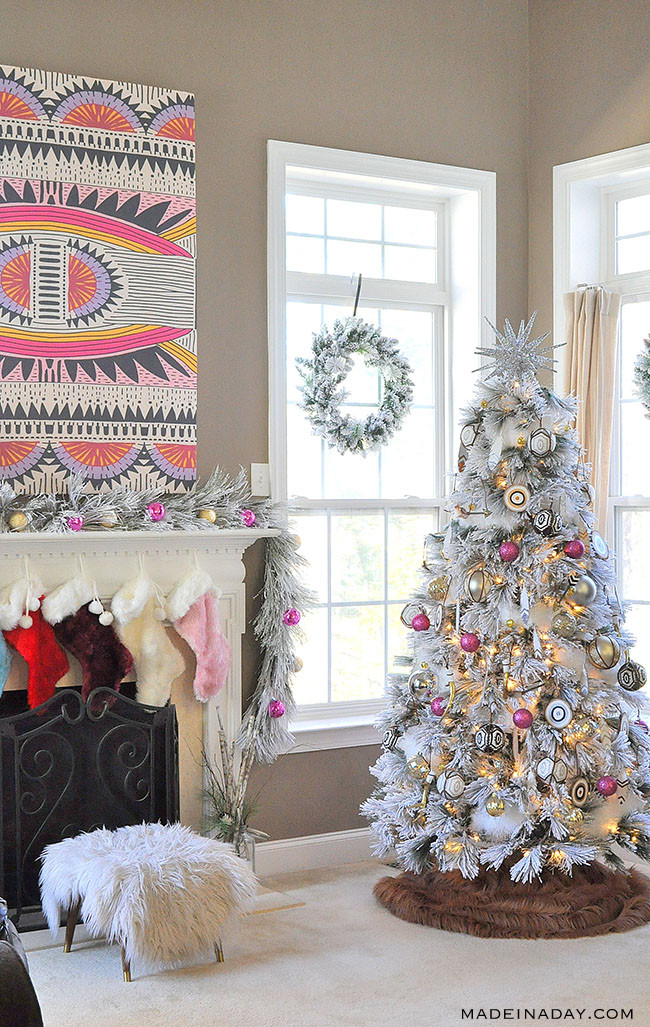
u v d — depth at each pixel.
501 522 3.63
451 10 4.54
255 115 4.12
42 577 3.61
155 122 3.88
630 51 4.31
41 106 3.69
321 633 4.44
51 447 3.70
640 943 3.31
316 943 3.35
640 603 4.44
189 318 3.94
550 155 4.63
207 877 3.08
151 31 3.91
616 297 4.41
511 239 4.70
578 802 3.50
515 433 3.69
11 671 3.58
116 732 3.63
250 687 4.09
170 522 3.76
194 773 3.90
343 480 4.51
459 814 3.61
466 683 3.70
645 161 4.26
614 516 4.53
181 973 3.11
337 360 4.34
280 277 4.16
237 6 4.08
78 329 3.74
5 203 3.64
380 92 4.38
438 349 4.77
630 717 3.70
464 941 3.35
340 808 4.29
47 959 3.25
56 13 3.75
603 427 4.39
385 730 3.85
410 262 4.68
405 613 3.94
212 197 4.03
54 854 3.24
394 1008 2.85
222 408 4.05
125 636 3.69
